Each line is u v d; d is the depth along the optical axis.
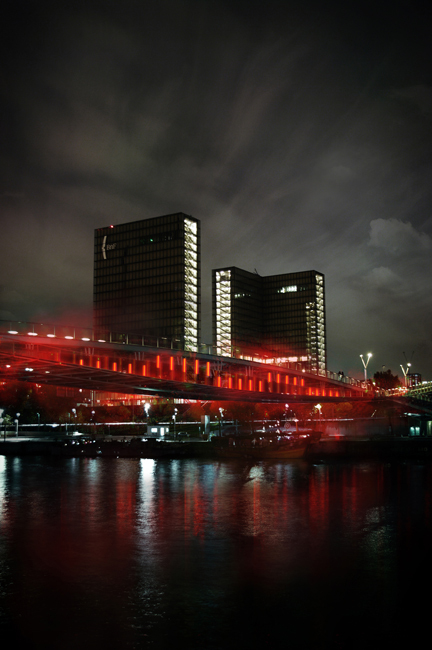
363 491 57.94
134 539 37.16
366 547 35.00
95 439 130.38
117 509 48.03
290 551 34.09
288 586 27.62
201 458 102.38
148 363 95.75
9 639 21.73
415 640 21.61
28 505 50.19
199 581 28.44
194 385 103.25
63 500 52.91
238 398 126.00
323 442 100.19
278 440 104.06
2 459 104.12
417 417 156.38
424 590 26.92
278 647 21.09
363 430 155.62
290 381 145.50
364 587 27.44
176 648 20.98
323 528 40.28
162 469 82.56
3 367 82.19
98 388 106.50
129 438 135.25
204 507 48.81
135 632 22.34
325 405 199.25
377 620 23.47
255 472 77.38
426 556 32.84
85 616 23.95
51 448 112.31
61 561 32.00
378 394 161.62
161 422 182.38
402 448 98.06
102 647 21.05
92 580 28.64
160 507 48.94
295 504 50.12
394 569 30.31
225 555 33.22
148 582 28.30
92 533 38.94
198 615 24.05
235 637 21.91
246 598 26.03
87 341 82.12
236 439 108.12
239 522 42.44
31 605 25.19
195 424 171.12
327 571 30.00
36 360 77.12
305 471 78.44
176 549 34.53
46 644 21.30
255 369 130.12
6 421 164.50
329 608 24.75
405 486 61.72
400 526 40.91
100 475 74.38
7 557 32.91
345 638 21.81
